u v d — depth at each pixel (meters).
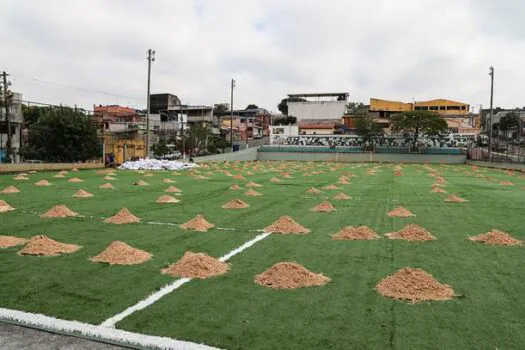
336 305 5.33
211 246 8.52
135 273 6.61
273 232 9.90
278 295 5.67
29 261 7.21
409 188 21.48
